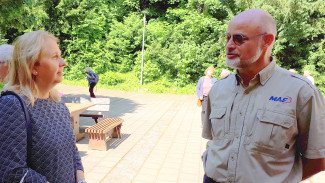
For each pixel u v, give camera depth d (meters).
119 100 13.73
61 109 1.52
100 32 24.00
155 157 4.86
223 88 1.73
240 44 1.51
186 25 21.67
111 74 20.25
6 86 1.36
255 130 1.49
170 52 20.97
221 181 1.59
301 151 1.51
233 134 1.58
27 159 1.27
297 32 16.97
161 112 10.24
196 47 20.14
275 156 1.45
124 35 23.09
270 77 1.54
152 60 21.17
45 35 1.40
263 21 1.50
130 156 4.87
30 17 8.59
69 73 22.20
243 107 1.57
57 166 1.36
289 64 19.61
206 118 1.95
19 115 1.22
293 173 1.49
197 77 21.03
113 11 25.70
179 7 24.72
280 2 16.30
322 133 1.41
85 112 7.10
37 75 1.38
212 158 1.68
